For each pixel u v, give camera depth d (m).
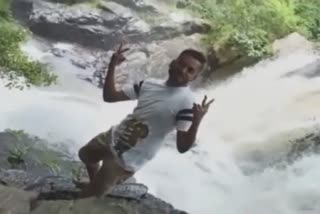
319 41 14.07
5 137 7.71
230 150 10.41
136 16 13.80
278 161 9.95
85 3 13.80
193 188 9.38
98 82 12.53
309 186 9.11
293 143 10.20
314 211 8.62
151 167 9.52
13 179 5.58
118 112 11.38
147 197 5.26
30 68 7.86
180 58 4.15
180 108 4.12
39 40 13.29
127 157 4.28
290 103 11.51
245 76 13.10
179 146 4.11
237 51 13.50
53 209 4.57
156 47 13.39
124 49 4.42
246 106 11.84
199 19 13.94
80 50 13.30
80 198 4.72
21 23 13.42
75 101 11.40
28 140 7.98
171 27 13.70
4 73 7.92
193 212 8.91
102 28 13.48
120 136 4.29
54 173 7.11
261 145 10.34
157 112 4.14
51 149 8.15
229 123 11.20
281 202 8.91
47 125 10.09
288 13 14.38
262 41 13.65
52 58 12.86
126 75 12.66
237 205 9.02
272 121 10.98
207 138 10.71
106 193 4.50
